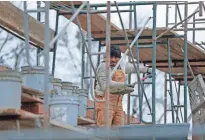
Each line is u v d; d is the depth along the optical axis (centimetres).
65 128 725
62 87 967
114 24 1202
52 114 866
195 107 988
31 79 898
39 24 1209
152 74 1038
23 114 680
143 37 1225
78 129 759
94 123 1031
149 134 723
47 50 630
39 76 899
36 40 1198
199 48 1352
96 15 1144
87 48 811
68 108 871
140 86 1132
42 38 1218
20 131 631
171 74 1438
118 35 1230
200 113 962
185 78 1218
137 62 1053
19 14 1148
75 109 880
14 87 712
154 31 1065
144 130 750
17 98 715
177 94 1584
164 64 1438
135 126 841
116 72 992
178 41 1271
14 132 629
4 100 705
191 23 1369
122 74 999
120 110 1002
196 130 720
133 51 1308
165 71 1512
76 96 902
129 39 1227
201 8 1198
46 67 629
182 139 844
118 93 972
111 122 997
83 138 732
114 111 996
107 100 777
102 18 1154
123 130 793
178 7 1304
